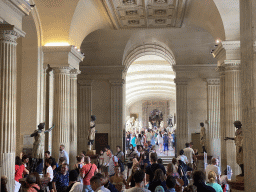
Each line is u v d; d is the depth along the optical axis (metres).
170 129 40.94
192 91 18.05
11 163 7.03
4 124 7.04
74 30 12.33
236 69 11.30
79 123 18.59
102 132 18.56
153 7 13.18
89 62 18.55
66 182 6.90
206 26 13.71
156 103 46.47
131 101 44.94
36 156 9.25
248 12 5.55
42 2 11.32
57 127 11.73
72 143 13.16
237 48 11.28
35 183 5.61
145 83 37.66
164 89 40.19
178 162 8.34
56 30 11.88
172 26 15.89
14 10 6.98
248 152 5.52
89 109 18.64
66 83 11.91
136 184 5.05
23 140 11.45
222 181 8.57
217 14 11.48
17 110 11.59
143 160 11.09
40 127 9.47
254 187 5.29
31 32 11.59
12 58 7.15
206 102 17.97
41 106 11.84
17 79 11.67
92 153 13.95
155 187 6.04
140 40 18.34
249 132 5.48
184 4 12.74
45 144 11.89
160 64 26.89
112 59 18.39
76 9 11.56
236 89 11.25
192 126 17.95
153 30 16.92
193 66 17.95
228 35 11.44
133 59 22.55
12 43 7.16
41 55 11.83
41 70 11.82
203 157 15.20
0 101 7.02
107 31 16.95
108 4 12.50
